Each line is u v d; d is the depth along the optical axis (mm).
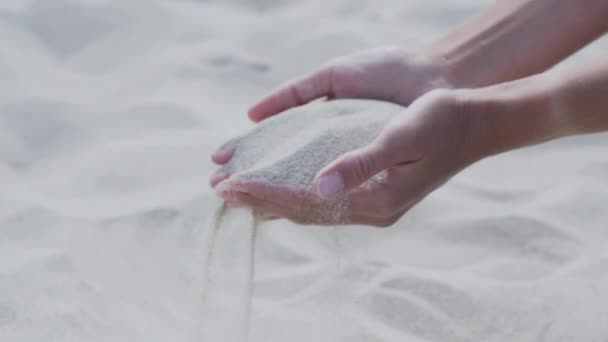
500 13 1051
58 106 1376
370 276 1050
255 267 1071
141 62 1489
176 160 1257
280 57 1487
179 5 1672
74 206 1183
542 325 979
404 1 1661
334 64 1030
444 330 982
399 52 1040
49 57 1503
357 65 1028
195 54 1492
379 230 1122
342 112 967
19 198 1195
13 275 1054
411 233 1120
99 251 1096
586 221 1126
